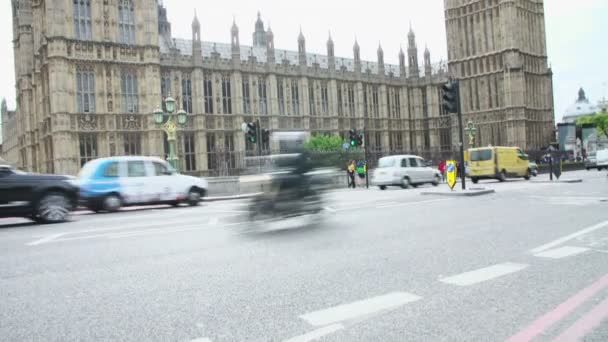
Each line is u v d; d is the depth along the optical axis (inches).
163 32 2576.3
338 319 208.5
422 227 482.0
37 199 652.7
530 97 2955.2
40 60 1951.3
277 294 250.4
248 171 573.3
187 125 2114.9
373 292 249.1
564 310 210.5
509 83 2824.8
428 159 2154.3
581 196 786.2
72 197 687.1
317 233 464.1
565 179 1312.7
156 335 196.1
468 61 3034.0
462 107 3058.6
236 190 1262.3
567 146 2679.6
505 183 1331.2
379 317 209.6
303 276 287.6
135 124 1923.0
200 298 247.1
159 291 263.6
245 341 186.4
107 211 872.3
